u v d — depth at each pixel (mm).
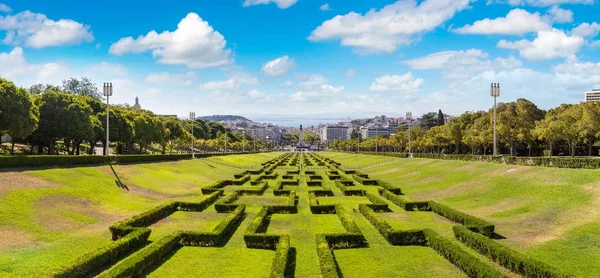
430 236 23078
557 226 24594
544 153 91625
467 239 22859
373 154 124688
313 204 34594
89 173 40031
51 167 38062
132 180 44344
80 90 138500
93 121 73438
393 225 28984
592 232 22047
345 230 27203
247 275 18531
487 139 80938
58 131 64438
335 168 84375
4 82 51219
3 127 51188
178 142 128750
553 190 31281
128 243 21125
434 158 74438
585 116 65000
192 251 22094
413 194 44406
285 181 54750
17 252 19781
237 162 105000
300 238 25188
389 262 20547
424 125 168125
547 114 86750
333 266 18000
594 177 30547
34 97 65750
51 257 19625
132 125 83250
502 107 88438
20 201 26172
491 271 16938
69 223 25734
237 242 24109
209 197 37500
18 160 34781
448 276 18516
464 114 103000
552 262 19438
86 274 17703
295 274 18719
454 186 44531
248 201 39750
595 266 18609
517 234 24578
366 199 41625
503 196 34906
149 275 18359
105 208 31344
